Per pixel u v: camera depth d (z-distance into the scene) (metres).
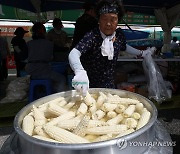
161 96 2.78
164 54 4.60
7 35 9.48
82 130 1.16
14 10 7.88
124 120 1.33
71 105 1.53
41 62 3.76
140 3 6.04
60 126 1.20
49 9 6.45
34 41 3.76
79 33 3.01
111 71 2.11
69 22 8.68
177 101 4.28
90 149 0.92
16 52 5.57
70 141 1.06
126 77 4.43
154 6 6.18
